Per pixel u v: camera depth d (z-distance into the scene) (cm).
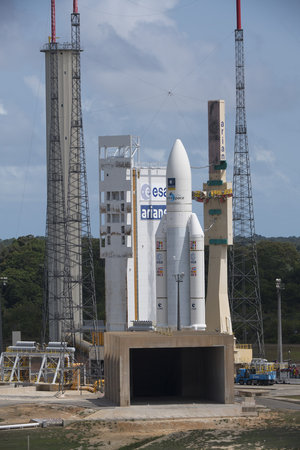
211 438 19588
